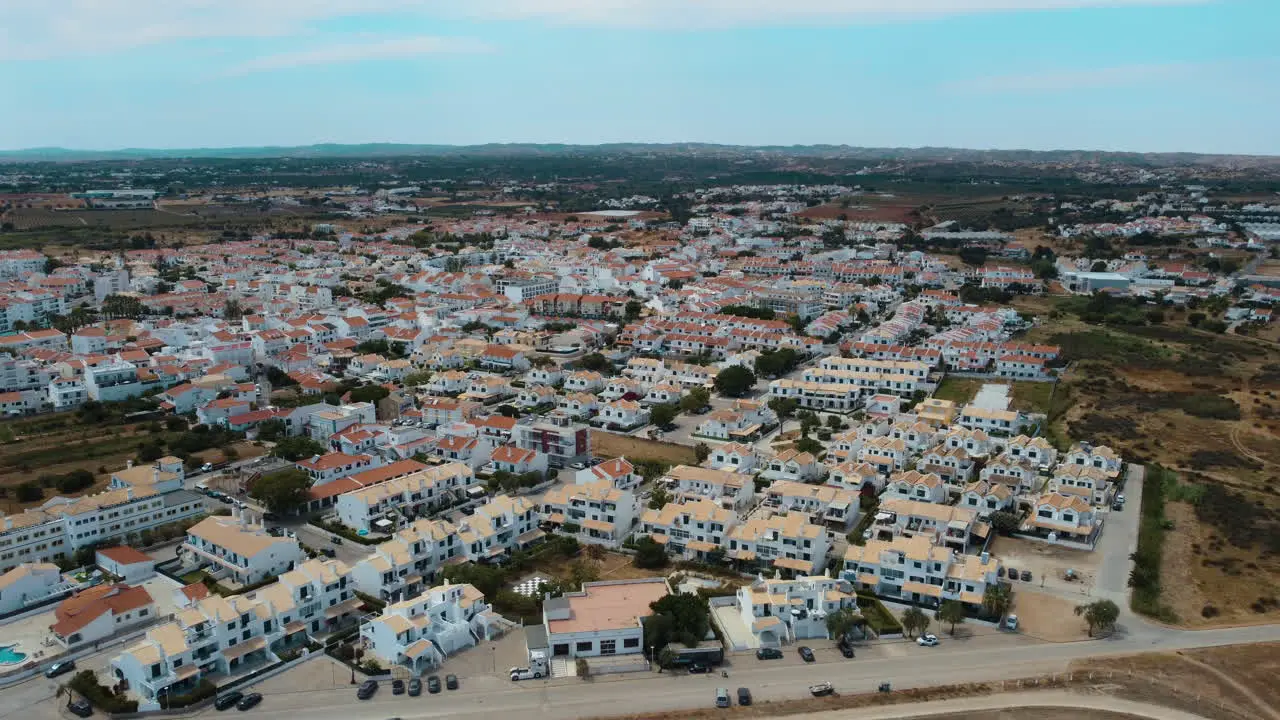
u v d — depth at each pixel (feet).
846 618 500.33
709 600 542.16
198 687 446.60
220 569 579.89
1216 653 490.49
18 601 530.68
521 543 616.80
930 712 440.04
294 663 476.95
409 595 554.46
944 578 542.16
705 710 441.27
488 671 473.67
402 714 435.12
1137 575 564.30
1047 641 504.02
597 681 466.29
